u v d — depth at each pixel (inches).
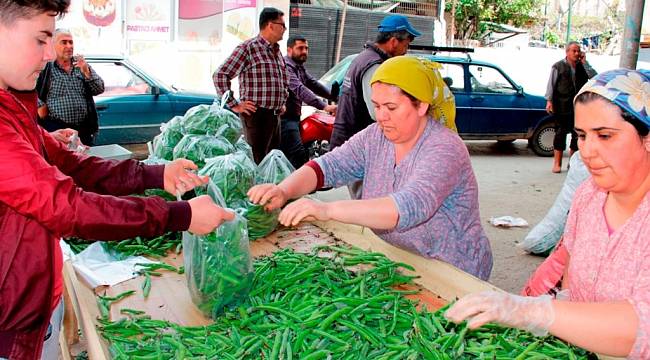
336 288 77.4
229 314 71.5
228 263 70.7
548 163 380.8
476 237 93.0
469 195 90.9
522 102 394.0
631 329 48.7
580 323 49.7
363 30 589.9
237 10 489.4
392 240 94.3
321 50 576.7
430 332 66.9
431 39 634.2
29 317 58.5
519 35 886.4
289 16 539.2
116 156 135.5
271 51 216.1
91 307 74.8
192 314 73.7
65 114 218.7
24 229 56.6
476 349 64.0
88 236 55.2
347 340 65.2
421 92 81.6
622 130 52.6
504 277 182.5
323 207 77.3
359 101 169.5
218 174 98.3
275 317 70.7
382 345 65.1
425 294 80.5
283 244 98.2
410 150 87.8
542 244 196.9
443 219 90.3
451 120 91.5
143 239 95.6
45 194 52.1
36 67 54.5
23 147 52.7
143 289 80.0
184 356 61.8
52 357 70.8
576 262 65.9
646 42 593.0
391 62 82.8
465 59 385.4
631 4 276.2
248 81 214.7
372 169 95.0
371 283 79.8
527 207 268.1
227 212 64.5
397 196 78.8
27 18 51.7
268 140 222.2
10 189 51.6
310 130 276.4
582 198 66.5
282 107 223.1
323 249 94.5
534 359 61.6
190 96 313.3
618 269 59.1
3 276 56.4
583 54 331.3
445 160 84.0
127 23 449.7
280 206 91.7
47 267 58.7
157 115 301.6
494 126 391.5
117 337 67.6
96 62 291.9
